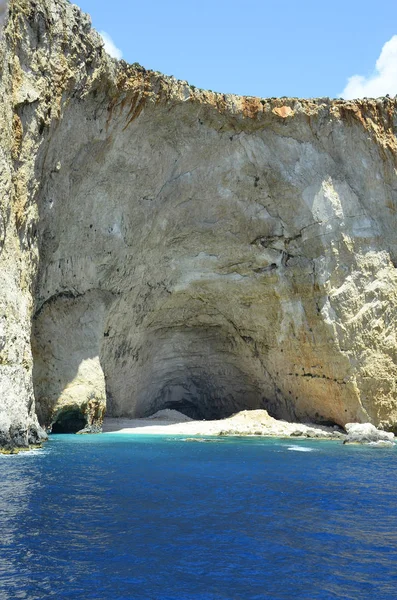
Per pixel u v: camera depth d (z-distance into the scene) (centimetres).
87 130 2619
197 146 3125
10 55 2070
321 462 1964
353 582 819
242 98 3128
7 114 2033
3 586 765
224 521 1102
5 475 1471
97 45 2516
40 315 2673
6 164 2008
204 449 2234
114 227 2941
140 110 2812
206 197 3234
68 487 1341
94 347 2828
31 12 2202
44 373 2612
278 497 1330
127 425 3119
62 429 2755
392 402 3191
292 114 3194
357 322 3241
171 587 784
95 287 2920
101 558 879
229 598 755
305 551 944
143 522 1069
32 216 2267
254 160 3244
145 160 2975
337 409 3275
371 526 1091
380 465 1914
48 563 850
